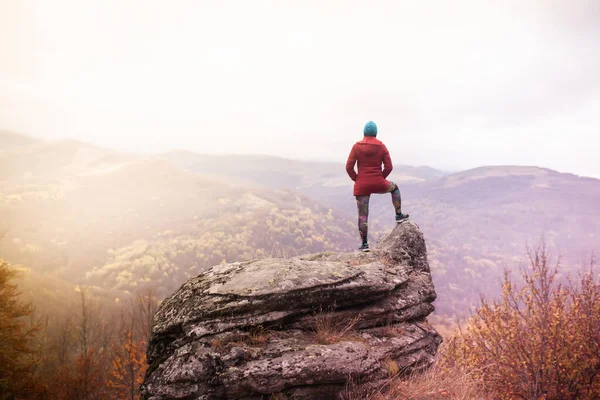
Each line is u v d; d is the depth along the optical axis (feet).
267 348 13.28
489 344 22.27
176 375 12.41
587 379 19.21
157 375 12.92
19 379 52.80
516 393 20.21
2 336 51.44
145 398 12.49
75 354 112.78
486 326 22.89
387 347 15.53
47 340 99.19
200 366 12.48
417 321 18.70
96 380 76.59
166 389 12.26
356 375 13.35
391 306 17.02
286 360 12.81
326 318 15.19
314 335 14.71
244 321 13.91
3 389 50.78
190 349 13.14
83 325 105.91
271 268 16.30
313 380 12.68
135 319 101.96
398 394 14.20
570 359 19.35
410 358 16.10
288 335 14.32
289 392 12.57
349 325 15.61
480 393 18.06
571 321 20.11
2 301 53.93
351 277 16.15
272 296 14.38
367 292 16.16
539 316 20.08
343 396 13.10
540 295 19.62
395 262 20.33
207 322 13.76
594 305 19.15
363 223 20.90
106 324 124.67
